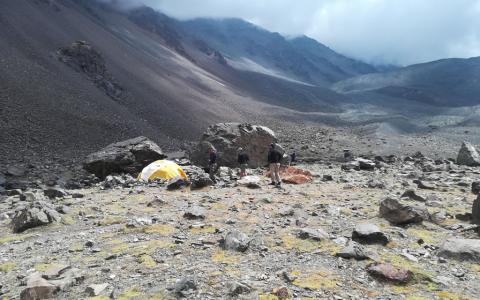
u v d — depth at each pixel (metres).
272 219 13.79
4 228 15.02
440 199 18.14
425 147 97.81
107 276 9.02
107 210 16.77
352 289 8.02
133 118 100.25
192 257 10.04
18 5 153.50
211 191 21.06
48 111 76.56
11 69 87.81
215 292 7.90
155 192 21.61
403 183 23.52
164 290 8.03
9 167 42.78
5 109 68.44
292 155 52.50
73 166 47.62
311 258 9.75
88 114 85.94
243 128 40.12
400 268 8.62
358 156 76.31
